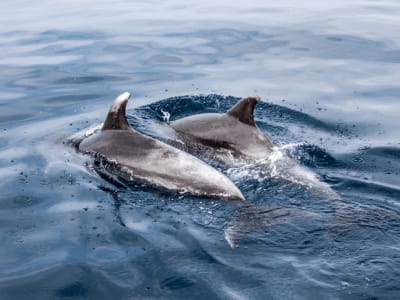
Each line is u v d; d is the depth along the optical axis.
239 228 7.28
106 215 7.80
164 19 23.08
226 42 19.38
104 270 6.53
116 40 19.56
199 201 8.14
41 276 6.46
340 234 7.11
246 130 10.35
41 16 23.78
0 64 16.62
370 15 23.67
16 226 7.58
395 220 7.53
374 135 11.57
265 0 28.02
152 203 8.12
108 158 9.02
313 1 27.59
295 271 6.37
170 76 15.67
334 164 9.92
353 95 14.15
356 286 6.09
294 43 19.19
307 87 14.76
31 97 13.71
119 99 9.49
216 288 6.13
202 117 11.01
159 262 6.65
